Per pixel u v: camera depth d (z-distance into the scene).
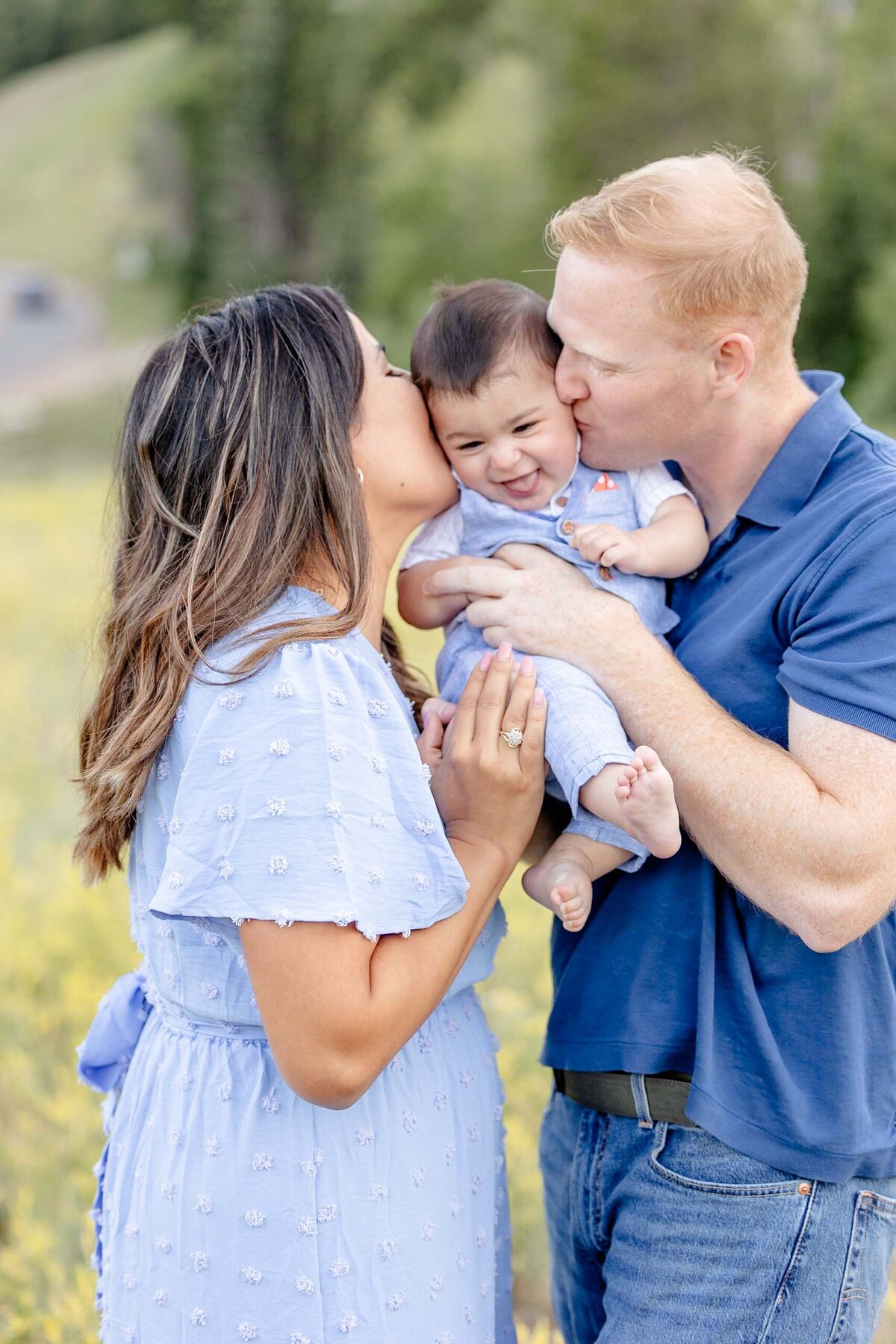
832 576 1.79
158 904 1.62
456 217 35.59
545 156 33.41
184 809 1.64
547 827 2.19
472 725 1.88
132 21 70.25
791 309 1.95
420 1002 1.66
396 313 37.53
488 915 1.85
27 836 5.96
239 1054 1.78
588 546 2.05
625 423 2.02
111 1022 2.06
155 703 1.77
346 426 1.86
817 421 1.95
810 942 1.74
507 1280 2.08
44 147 59.41
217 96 52.53
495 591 2.12
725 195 1.89
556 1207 2.10
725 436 2.00
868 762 1.70
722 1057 1.82
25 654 9.37
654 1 31.19
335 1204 1.71
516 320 2.13
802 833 1.70
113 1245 1.88
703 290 1.87
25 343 46.44
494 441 2.16
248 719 1.63
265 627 1.69
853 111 25.97
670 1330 1.81
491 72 40.56
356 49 49.53
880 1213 1.84
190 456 1.83
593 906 2.04
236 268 51.00
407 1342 1.76
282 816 1.59
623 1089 1.89
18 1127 3.61
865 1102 1.81
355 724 1.66
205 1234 1.73
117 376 42.81
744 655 1.91
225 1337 1.72
